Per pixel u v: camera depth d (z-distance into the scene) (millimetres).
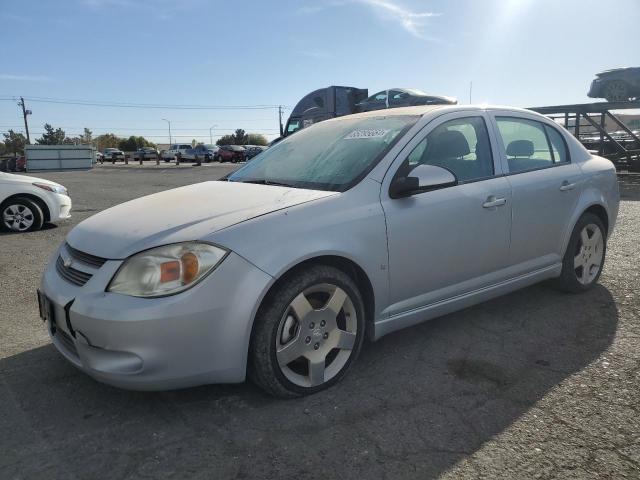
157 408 2855
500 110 4098
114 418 2770
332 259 2977
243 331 2654
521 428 2625
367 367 3309
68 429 2674
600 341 3637
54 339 3010
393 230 3162
